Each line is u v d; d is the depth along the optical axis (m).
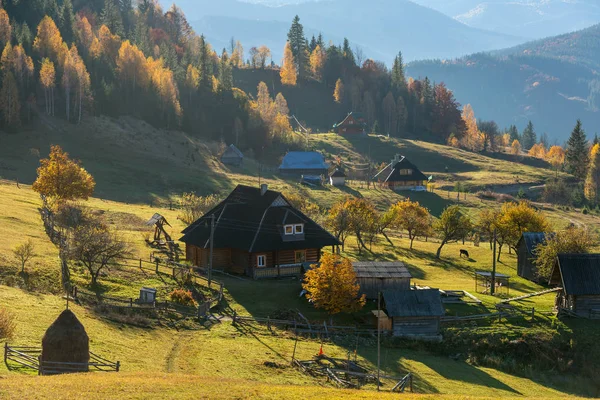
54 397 29.56
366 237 111.94
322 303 60.81
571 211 172.88
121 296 60.12
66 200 92.44
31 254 65.56
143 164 156.88
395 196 168.25
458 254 103.75
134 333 50.09
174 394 32.47
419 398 36.91
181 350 48.25
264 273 75.75
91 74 198.62
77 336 36.97
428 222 109.25
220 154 187.88
